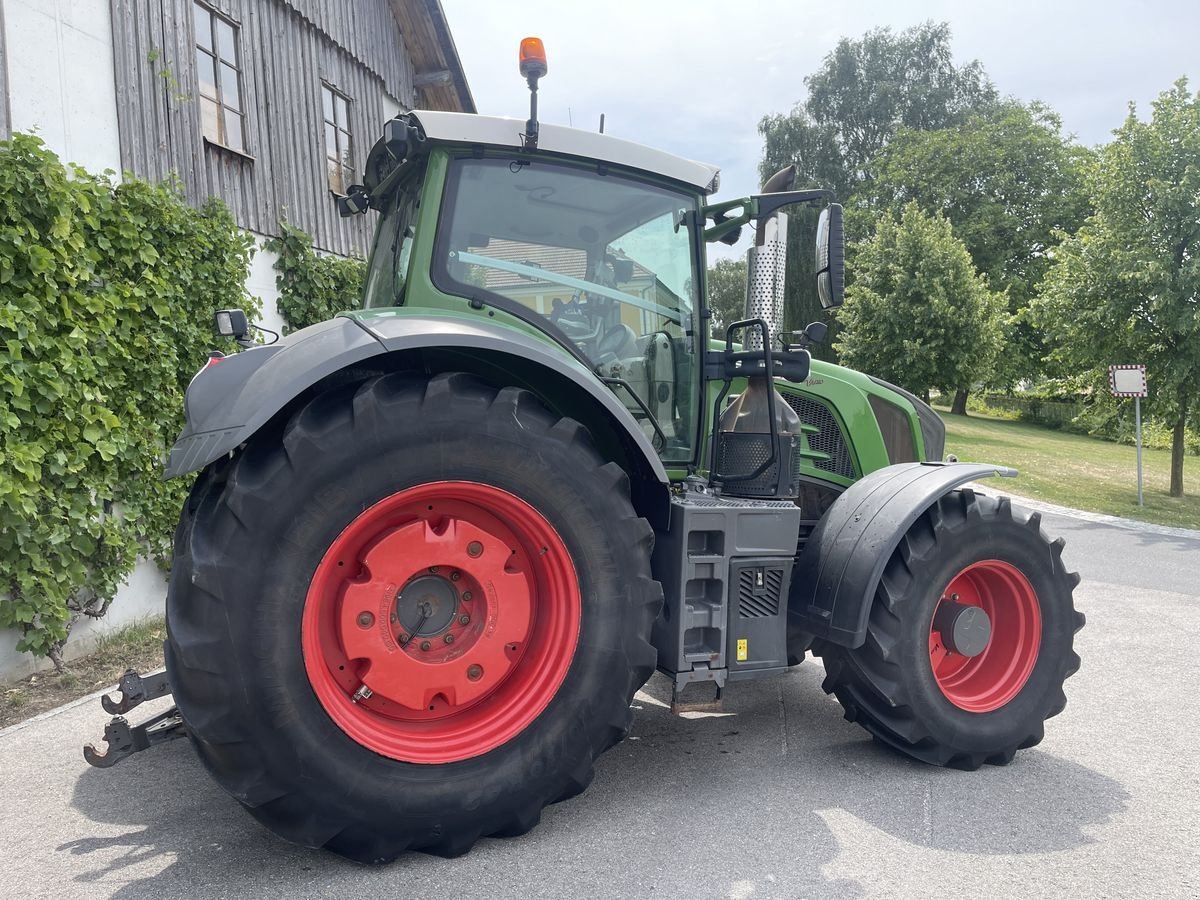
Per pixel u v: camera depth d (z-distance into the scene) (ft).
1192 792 9.84
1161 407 45.93
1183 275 42.63
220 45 23.09
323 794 7.48
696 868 7.91
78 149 17.48
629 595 8.68
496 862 8.02
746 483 10.63
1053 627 11.03
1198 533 35.45
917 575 10.17
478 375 9.16
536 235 9.86
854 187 125.08
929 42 128.26
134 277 16.58
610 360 10.30
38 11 16.46
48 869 7.96
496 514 8.61
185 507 9.05
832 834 8.64
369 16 32.19
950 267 77.97
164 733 8.79
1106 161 45.98
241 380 8.38
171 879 7.74
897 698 10.07
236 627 7.20
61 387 14.23
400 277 10.09
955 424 96.99
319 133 28.02
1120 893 7.57
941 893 7.52
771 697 13.42
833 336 98.17
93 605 15.84
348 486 7.63
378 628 8.01
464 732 8.30
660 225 10.54
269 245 24.63
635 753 10.92
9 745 11.36
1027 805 9.41
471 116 9.43
